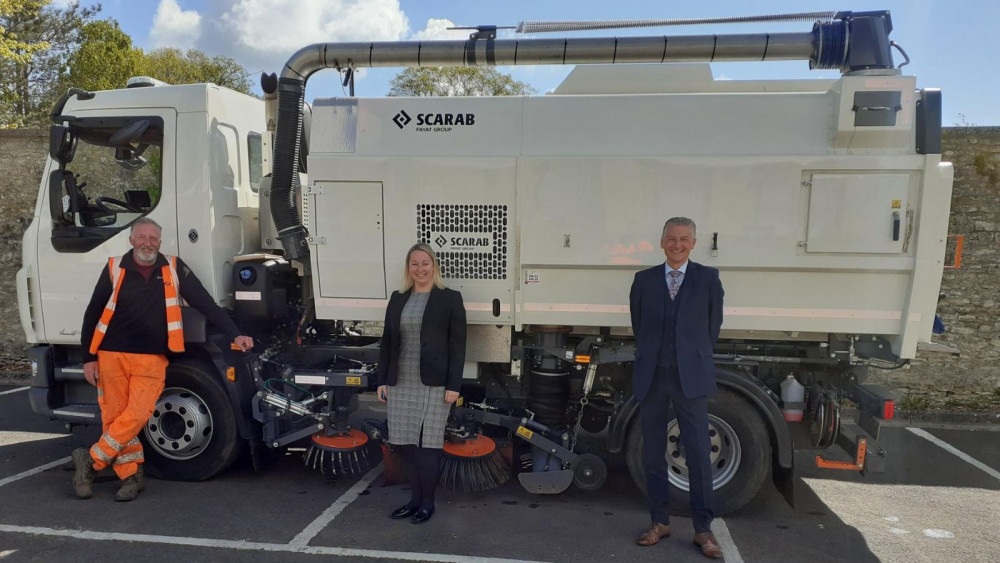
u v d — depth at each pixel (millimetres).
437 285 3922
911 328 3830
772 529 4070
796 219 3844
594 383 4434
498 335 4238
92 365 4398
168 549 3641
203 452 4625
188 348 4590
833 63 3961
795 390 4180
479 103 4105
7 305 8633
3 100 24891
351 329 5074
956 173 6867
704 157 3885
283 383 4598
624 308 4043
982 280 6855
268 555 3580
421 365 3846
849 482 5004
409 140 4172
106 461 4234
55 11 30062
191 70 38906
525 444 4625
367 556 3578
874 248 3787
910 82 3676
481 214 4105
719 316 3580
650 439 3730
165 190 4613
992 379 6867
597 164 3971
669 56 4168
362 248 4234
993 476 5172
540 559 3574
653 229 3951
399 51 4402
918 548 3828
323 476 4871
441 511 4211
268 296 4602
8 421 6402
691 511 3898
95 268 4730
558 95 4133
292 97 4488
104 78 26703
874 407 3957
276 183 4539
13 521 4004
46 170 4895
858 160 3766
